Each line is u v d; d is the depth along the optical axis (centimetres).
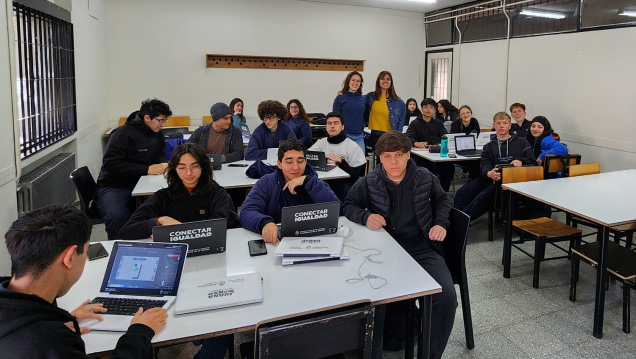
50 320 95
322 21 732
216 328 126
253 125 722
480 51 676
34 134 326
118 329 125
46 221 101
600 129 490
